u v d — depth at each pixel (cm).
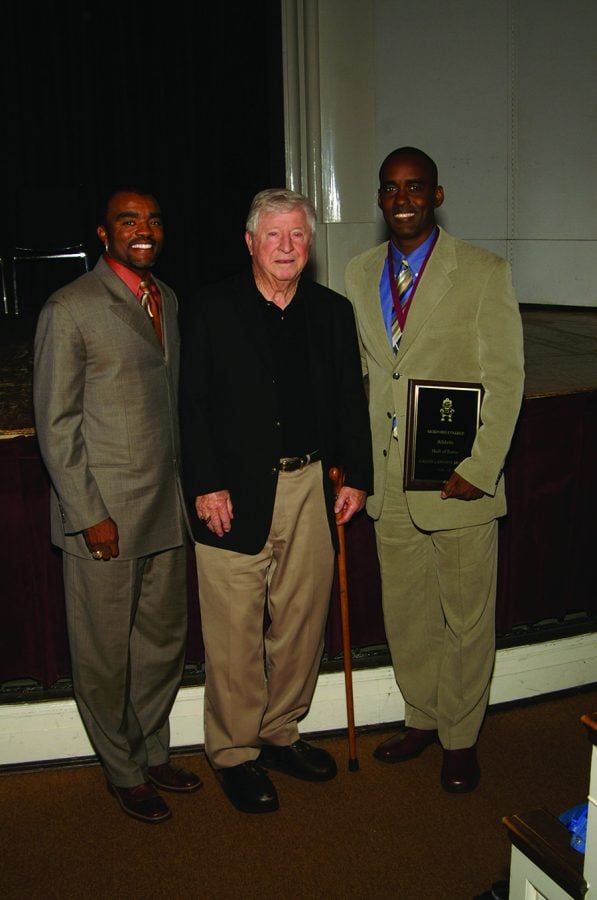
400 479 237
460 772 243
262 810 234
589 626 301
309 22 468
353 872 214
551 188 581
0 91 727
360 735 273
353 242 500
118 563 215
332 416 228
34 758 261
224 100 736
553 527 294
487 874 213
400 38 555
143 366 211
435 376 224
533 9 557
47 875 216
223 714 237
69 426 204
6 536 251
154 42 743
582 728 274
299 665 241
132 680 238
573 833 136
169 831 230
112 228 207
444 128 576
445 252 222
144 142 763
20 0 716
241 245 758
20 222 652
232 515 223
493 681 287
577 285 585
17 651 259
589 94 550
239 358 217
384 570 248
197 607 265
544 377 320
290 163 489
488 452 220
